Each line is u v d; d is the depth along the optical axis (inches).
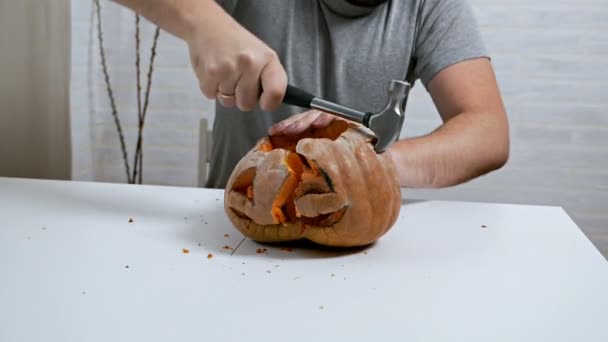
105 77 66.5
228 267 24.3
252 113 44.6
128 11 66.3
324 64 44.4
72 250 25.3
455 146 36.0
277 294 21.7
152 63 65.9
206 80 28.3
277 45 44.1
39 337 17.8
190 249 26.2
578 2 63.5
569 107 65.8
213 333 18.6
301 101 27.7
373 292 22.2
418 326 19.5
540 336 19.2
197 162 69.7
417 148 35.1
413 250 27.1
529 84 65.7
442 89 41.7
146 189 36.0
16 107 44.6
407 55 43.6
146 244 26.6
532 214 33.6
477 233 29.9
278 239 26.7
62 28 47.0
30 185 35.2
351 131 27.0
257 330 18.9
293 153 26.4
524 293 22.5
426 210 33.9
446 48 42.1
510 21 64.5
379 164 26.2
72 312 19.5
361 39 43.6
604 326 20.0
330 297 21.6
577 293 22.7
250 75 27.1
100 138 69.5
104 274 22.9
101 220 29.6
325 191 25.0
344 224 25.3
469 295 22.2
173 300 20.8
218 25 28.1
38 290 21.1
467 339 18.8
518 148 67.1
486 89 40.7
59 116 47.9
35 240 26.2
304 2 44.1
